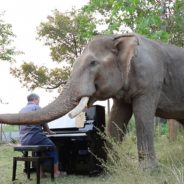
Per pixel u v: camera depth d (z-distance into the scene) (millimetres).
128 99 7453
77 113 6598
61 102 6578
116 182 6203
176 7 9383
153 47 7746
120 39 7316
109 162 7652
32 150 7430
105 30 10359
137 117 7352
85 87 6785
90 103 7102
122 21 9852
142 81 7305
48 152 8023
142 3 9625
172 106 7934
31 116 6086
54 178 7746
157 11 9453
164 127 13172
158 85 7531
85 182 7320
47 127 7969
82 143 8188
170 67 7879
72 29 23328
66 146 8359
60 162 8398
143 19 9172
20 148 7566
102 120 8180
